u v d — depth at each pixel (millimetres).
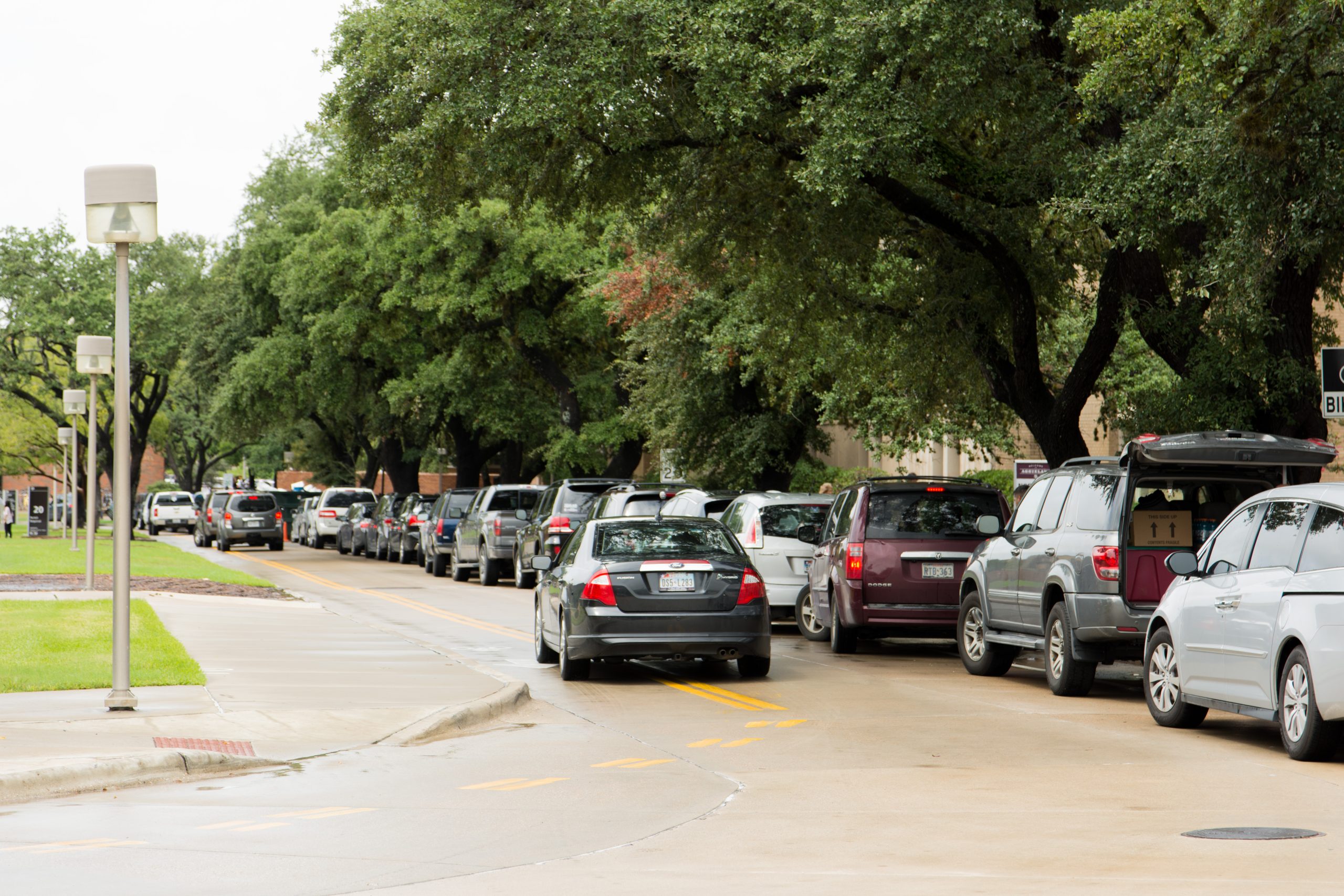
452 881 10766
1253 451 20734
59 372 113938
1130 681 25094
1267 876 10500
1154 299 30859
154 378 114062
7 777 14156
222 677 23203
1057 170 29281
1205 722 19531
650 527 25203
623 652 23875
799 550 32906
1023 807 13531
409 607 42125
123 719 18578
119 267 19688
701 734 18656
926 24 26703
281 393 86625
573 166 34188
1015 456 53719
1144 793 14227
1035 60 29000
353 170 34156
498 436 85125
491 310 70625
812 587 31281
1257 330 26656
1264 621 16672
